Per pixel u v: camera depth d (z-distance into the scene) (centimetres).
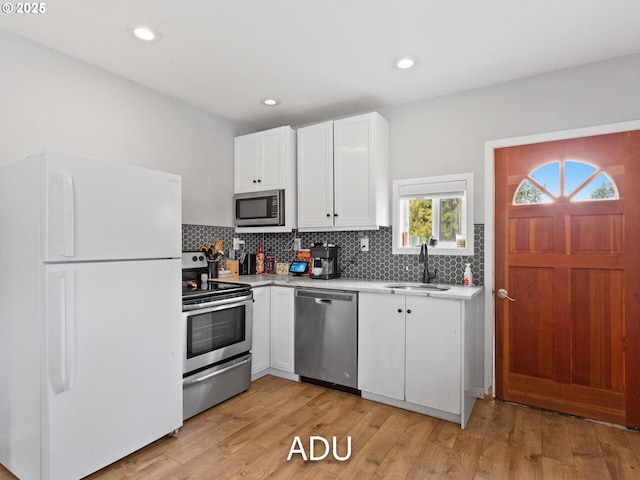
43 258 158
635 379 228
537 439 214
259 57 241
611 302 236
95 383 174
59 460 160
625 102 233
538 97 260
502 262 272
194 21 201
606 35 211
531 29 206
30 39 219
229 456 195
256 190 351
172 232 213
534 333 260
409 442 210
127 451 187
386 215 313
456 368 230
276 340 311
